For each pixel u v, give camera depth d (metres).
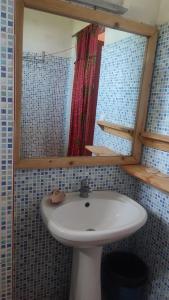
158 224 1.56
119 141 1.59
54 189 1.44
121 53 1.47
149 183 1.42
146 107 1.58
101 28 1.39
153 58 1.51
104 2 1.33
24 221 1.40
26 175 1.35
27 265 1.49
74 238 1.06
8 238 1.10
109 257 1.68
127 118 1.59
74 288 1.41
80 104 1.44
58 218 1.27
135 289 1.47
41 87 1.31
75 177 1.50
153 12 1.51
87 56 1.40
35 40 1.24
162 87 1.48
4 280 1.14
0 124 0.99
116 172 1.63
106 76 1.48
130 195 1.73
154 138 1.51
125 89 1.54
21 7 1.16
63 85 1.37
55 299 1.64
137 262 1.68
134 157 1.64
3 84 0.97
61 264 1.59
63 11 1.25
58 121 1.39
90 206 1.45
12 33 0.95
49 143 1.38
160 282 1.54
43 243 1.50
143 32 1.46
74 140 1.46
